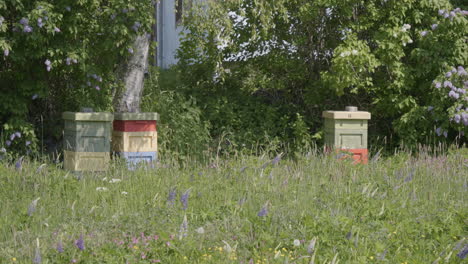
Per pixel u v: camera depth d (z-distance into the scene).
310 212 22.88
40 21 31.27
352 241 18.77
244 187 27.39
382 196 25.78
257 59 44.88
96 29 34.69
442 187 29.23
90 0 33.59
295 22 43.84
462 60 40.66
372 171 32.28
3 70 35.34
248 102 44.16
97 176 29.95
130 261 16.95
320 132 41.22
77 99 37.19
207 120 41.84
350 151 35.44
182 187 26.95
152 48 41.78
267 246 18.48
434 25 39.88
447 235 20.61
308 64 44.81
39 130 38.53
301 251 18.05
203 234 19.00
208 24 39.31
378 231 20.47
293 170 32.06
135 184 28.08
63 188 26.42
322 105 44.50
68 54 33.34
